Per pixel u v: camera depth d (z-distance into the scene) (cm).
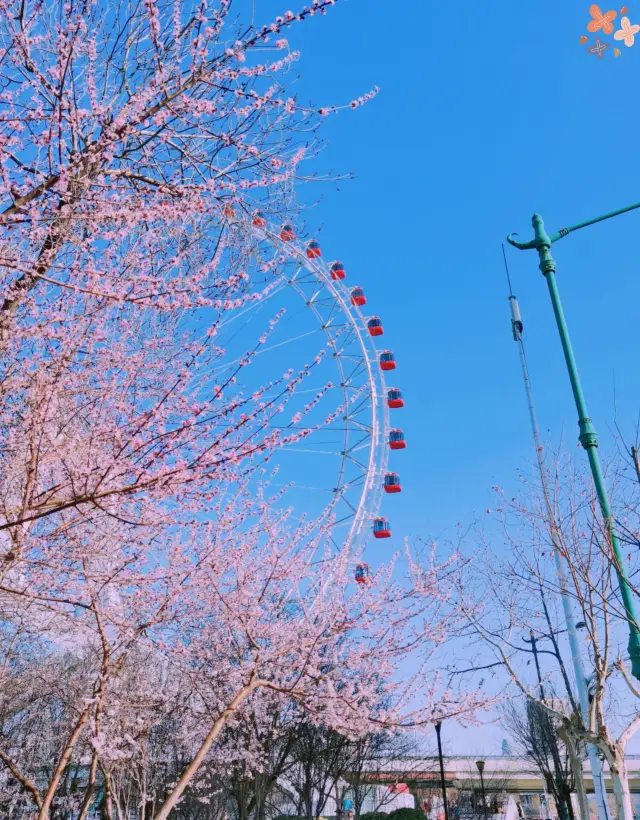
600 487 929
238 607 1034
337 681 1141
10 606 948
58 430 643
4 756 782
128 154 680
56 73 595
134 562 767
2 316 588
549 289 1040
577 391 969
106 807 1143
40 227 598
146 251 666
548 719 2625
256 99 630
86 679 1381
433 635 1220
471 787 4534
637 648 842
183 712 1324
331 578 1186
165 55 639
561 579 1217
